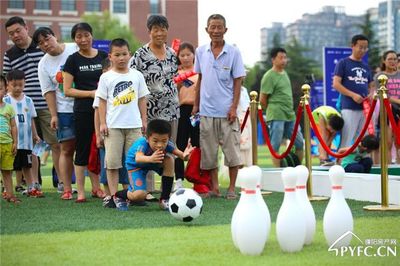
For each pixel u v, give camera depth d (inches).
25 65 579.5
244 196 315.6
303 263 295.7
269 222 320.8
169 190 462.6
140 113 491.5
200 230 375.6
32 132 562.9
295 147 702.5
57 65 538.0
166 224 397.4
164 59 521.3
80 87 516.4
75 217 425.7
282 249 319.9
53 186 645.3
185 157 479.5
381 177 466.0
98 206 481.7
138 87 486.0
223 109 531.2
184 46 584.7
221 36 531.2
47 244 336.8
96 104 482.3
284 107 691.4
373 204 490.6
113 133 476.1
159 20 514.6
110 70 484.4
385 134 463.2
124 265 292.8
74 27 519.2
